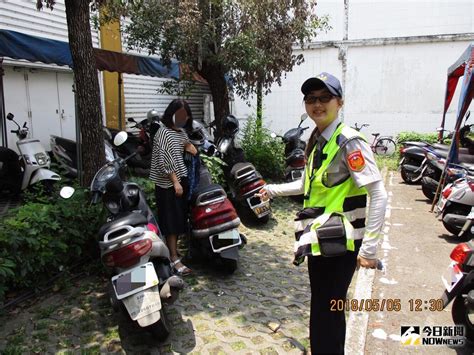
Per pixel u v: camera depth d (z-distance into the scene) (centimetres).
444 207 527
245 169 533
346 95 1345
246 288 371
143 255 262
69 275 376
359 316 327
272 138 822
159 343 283
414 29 1264
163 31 627
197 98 1422
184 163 384
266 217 550
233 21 640
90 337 290
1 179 598
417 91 1278
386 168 1051
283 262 433
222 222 375
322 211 217
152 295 256
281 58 682
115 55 730
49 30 824
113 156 660
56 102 886
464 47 1212
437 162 686
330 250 203
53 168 636
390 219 614
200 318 318
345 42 1315
